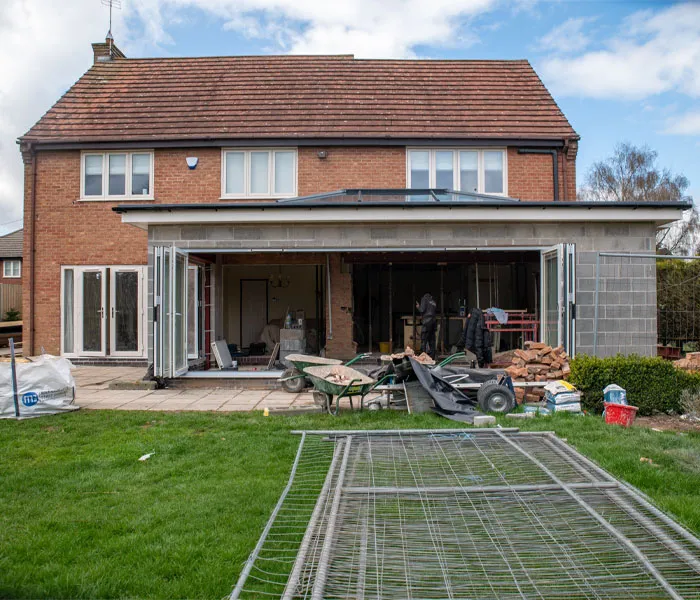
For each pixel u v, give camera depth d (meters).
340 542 3.46
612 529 3.46
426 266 16.83
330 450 5.74
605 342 10.30
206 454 6.00
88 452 6.15
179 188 15.12
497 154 15.38
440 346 14.83
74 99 16.50
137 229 14.86
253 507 4.44
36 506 4.57
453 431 5.91
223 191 15.13
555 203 10.02
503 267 16.55
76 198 14.98
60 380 8.16
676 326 14.84
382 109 16.12
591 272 10.37
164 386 10.76
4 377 7.77
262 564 3.52
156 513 4.38
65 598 3.20
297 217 10.31
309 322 17.58
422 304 12.79
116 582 3.36
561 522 3.75
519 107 16.27
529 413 7.70
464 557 3.30
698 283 14.30
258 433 6.86
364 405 8.77
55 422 7.53
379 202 10.07
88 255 14.89
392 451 5.41
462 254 13.98
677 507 4.30
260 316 18.20
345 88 17.03
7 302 25.39
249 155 15.20
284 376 10.34
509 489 4.23
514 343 14.86
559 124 15.65
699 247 31.14
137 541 3.88
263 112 15.96
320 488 4.68
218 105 16.25
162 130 15.30
